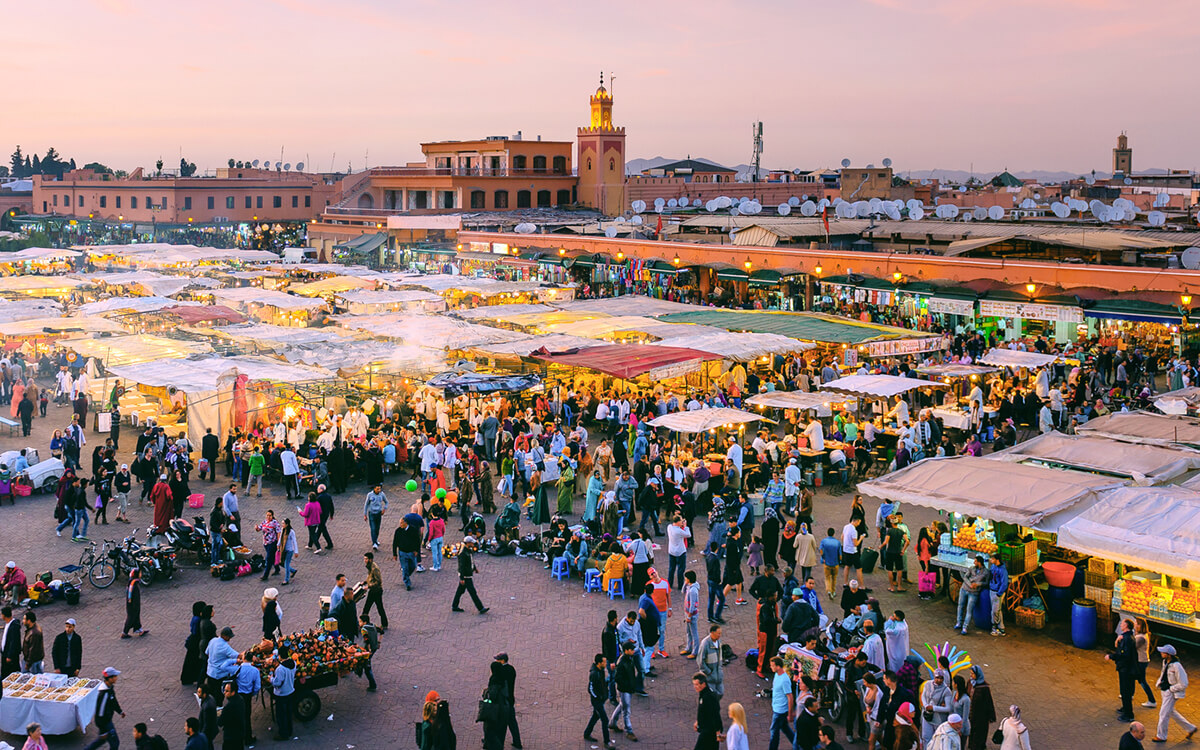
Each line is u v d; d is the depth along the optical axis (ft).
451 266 228.63
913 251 176.65
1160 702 53.42
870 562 70.13
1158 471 68.90
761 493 85.25
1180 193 307.17
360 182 332.60
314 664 51.72
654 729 51.31
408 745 49.75
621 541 70.03
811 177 384.47
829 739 45.98
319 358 114.11
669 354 113.80
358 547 78.38
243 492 92.27
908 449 93.25
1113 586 61.41
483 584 71.00
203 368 104.01
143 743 43.37
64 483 79.87
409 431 100.78
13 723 49.88
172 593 68.85
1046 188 349.20
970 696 48.21
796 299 171.42
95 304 155.02
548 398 115.34
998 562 62.80
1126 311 122.31
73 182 385.91
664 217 248.73
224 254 240.53
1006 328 144.56
